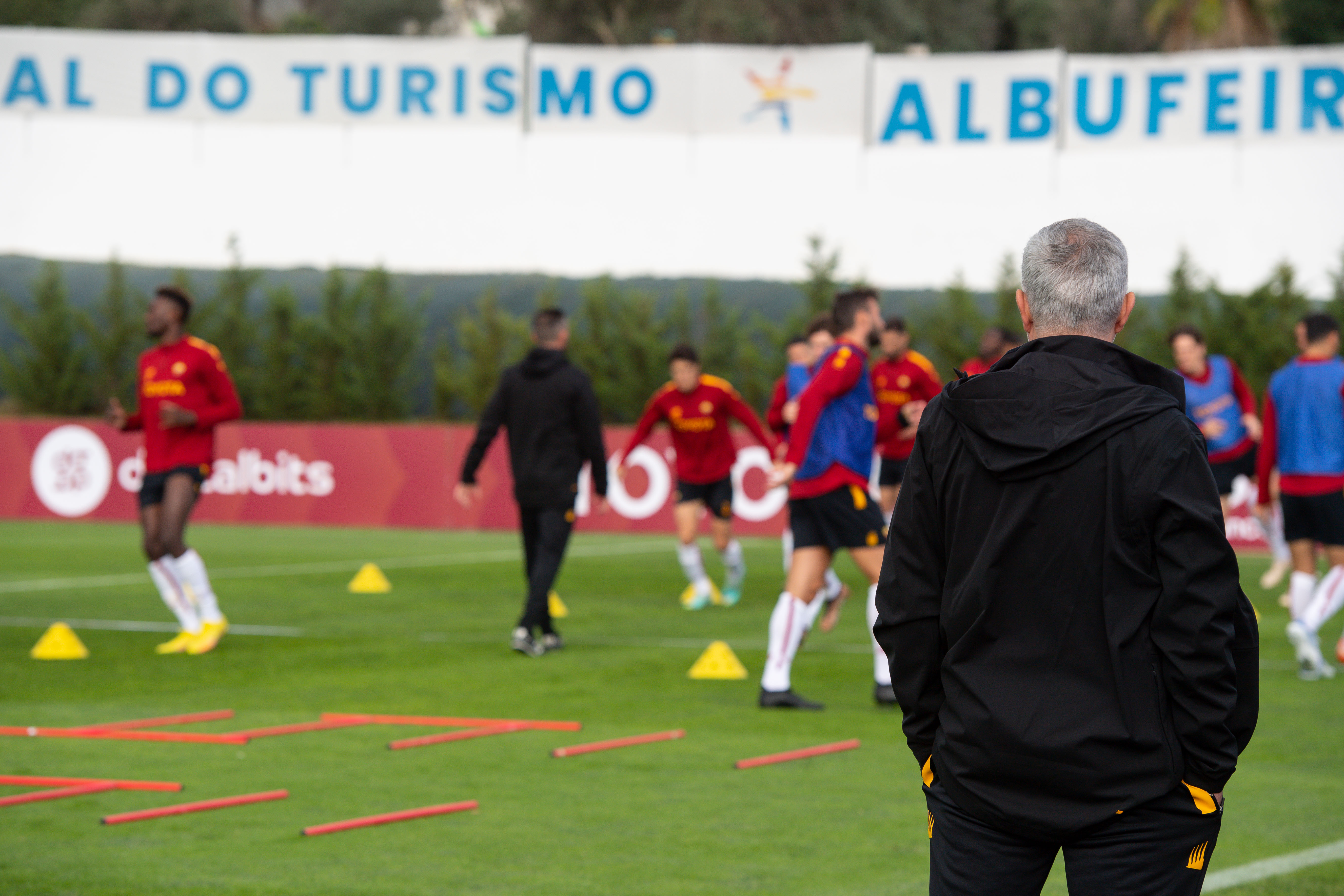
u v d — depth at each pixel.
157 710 15.88
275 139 57.75
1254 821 11.32
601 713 15.80
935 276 54.12
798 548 15.97
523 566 32.25
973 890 5.32
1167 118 42.12
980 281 53.59
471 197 57.16
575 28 79.00
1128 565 5.06
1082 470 5.09
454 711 15.89
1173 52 55.06
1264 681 18.39
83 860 9.92
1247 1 53.72
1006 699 5.15
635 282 54.12
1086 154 53.59
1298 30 70.81
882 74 44.28
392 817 11.12
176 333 20.02
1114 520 5.06
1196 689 4.95
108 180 57.41
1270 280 41.69
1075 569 5.11
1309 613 18.48
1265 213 52.56
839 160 54.88
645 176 56.22
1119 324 5.57
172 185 57.56
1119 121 42.56
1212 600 4.92
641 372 45.34
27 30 46.22
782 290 53.16
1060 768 5.06
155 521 20.05
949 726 5.33
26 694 16.78
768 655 18.64
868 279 49.50
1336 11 70.56
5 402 51.38
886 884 9.53
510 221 57.00
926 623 5.45
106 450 42.09
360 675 18.28
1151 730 5.04
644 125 45.12
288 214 57.78
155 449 20.08
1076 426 5.10
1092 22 82.94
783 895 9.27
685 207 55.97
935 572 5.45
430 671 18.61
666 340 48.53
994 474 5.20
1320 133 41.00
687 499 25.89
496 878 9.62
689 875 9.72
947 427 5.41
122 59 46.31
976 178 54.09
